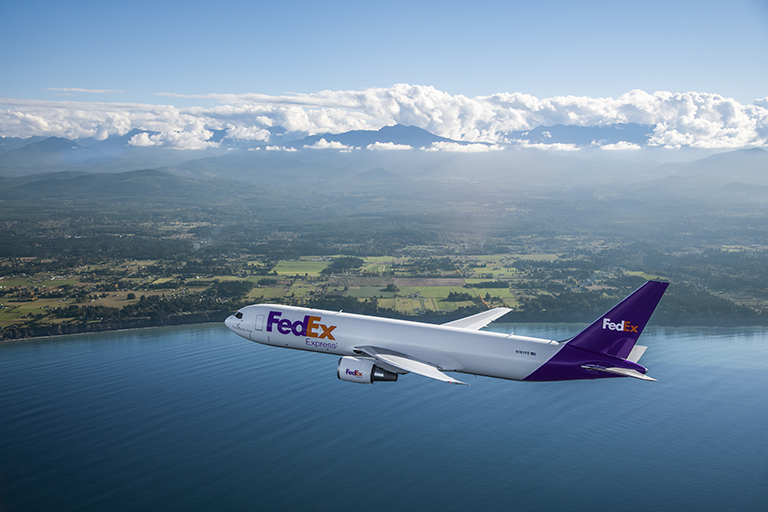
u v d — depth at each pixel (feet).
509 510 272.10
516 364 202.69
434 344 211.82
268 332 244.83
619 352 193.77
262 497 280.51
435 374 186.50
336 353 232.73
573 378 199.52
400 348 215.51
